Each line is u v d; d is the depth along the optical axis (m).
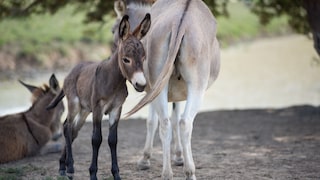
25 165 15.14
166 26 12.08
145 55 11.88
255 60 57.41
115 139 12.45
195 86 11.92
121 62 11.59
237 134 20.59
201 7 12.95
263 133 20.62
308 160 15.59
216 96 39.47
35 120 16.80
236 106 34.81
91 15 26.81
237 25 71.94
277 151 17.03
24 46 47.12
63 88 13.89
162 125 12.23
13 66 44.56
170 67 11.45
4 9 25.52
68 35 51.44
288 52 62.12
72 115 13.45
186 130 11.77
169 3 13.17
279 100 36.94
